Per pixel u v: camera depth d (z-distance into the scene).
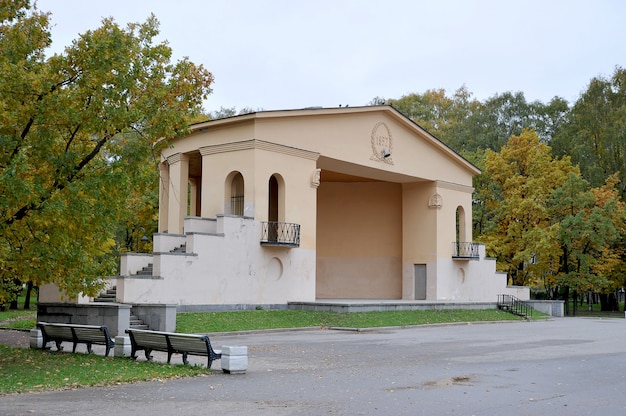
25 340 22.39
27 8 20.31
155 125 18.27
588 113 57.66
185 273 27.92
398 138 39.09
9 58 16.97
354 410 10.27
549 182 50.88
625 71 59.19
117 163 16.91
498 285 46.22
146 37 18.86
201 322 25.83
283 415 9.84
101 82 16.83
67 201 15.81
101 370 14.31
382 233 44.22
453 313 34.69
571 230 48.78
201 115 48.56
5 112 15.12
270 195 37.28
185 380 13.20
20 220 16.02
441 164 42.44
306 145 33.25
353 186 44.81
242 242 30.19
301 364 16.12
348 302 33.25
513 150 51.34
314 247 33.69
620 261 52.16
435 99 77.25
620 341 23.11
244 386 12.53
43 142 16.03
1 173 14.90
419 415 9.92
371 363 16.41
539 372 14.79
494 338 24.11
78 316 24.25
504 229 51.06
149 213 44.66
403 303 33.19
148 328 24.14
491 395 11.70
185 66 19.84
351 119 35.81
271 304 31.30
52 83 16.38
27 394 11.62
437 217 41.75
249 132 31.20
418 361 16.88
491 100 66.62
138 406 10.48
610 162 55.78
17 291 42.31
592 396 11.67
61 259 16.17
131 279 25.98
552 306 43.69
